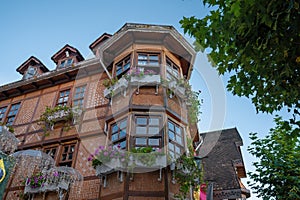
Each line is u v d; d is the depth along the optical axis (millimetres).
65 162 7539
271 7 2066
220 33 2852
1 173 6457
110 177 6098
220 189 7742
